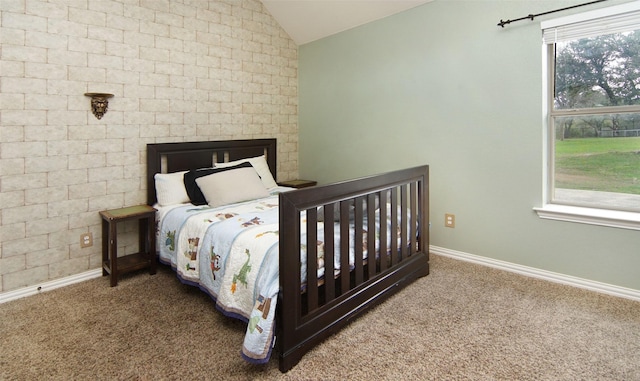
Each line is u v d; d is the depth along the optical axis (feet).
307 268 5.82
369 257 7.19
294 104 14.30
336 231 7.16
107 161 9.37
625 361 5.57
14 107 7.89
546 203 8.88
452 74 9.84
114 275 8.64
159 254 9.39
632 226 7.39
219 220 7.96
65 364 5.62
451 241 10.35
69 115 8.66
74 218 8.91
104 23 9.09
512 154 8.96
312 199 5.79
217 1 11.46
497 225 9.39
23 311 7.39
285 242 5.36
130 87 9.66
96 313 7.29
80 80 8.77
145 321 6.95
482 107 9.36
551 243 8.54
